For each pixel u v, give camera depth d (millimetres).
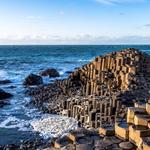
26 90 32625
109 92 22156
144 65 27219
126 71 25188
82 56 102625
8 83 38406
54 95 27750
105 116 17672
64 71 49500
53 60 81625
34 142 15750
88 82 25062
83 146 8164
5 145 15547
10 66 62656
